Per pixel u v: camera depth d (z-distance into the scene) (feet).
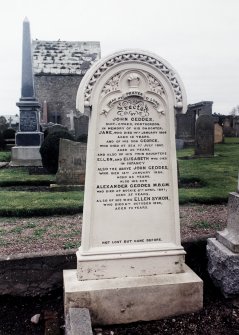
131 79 13.33
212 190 28.89
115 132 13.51
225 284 13.91
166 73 13.69
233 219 14.25
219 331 12.25
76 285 12.85
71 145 32.71
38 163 50.83
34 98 51.78
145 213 13.94
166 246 13.88
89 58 123.24
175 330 12.42
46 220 22.47
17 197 27.63
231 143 70.64
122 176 13.69
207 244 15.46
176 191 13.99
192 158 50.34
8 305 14.76
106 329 12.64
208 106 89.51
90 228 13.44
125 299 12.80
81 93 13.06
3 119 100.83
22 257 14.98
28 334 13.07
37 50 123.65
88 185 13.30
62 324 13.30
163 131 13.91
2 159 56.75
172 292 13.09
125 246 13.78
